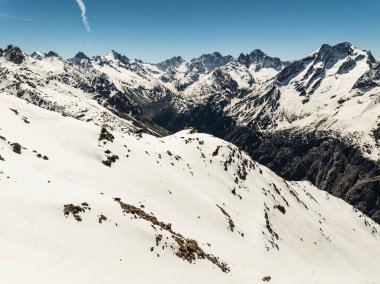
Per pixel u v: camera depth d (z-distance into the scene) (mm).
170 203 95438
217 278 50750
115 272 38562
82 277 34312
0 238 35156
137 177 97188
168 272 44406
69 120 111000
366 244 192875
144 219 53156
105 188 79188
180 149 150000
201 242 74000
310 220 169625
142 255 44938
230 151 164750
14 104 107062
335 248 152750
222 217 104000
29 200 43750
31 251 35281
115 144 106938
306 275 93562
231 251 83188
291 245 126062
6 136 77750
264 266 83500
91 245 41438
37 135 93188
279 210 151625
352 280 113125
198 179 131375
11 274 29750
